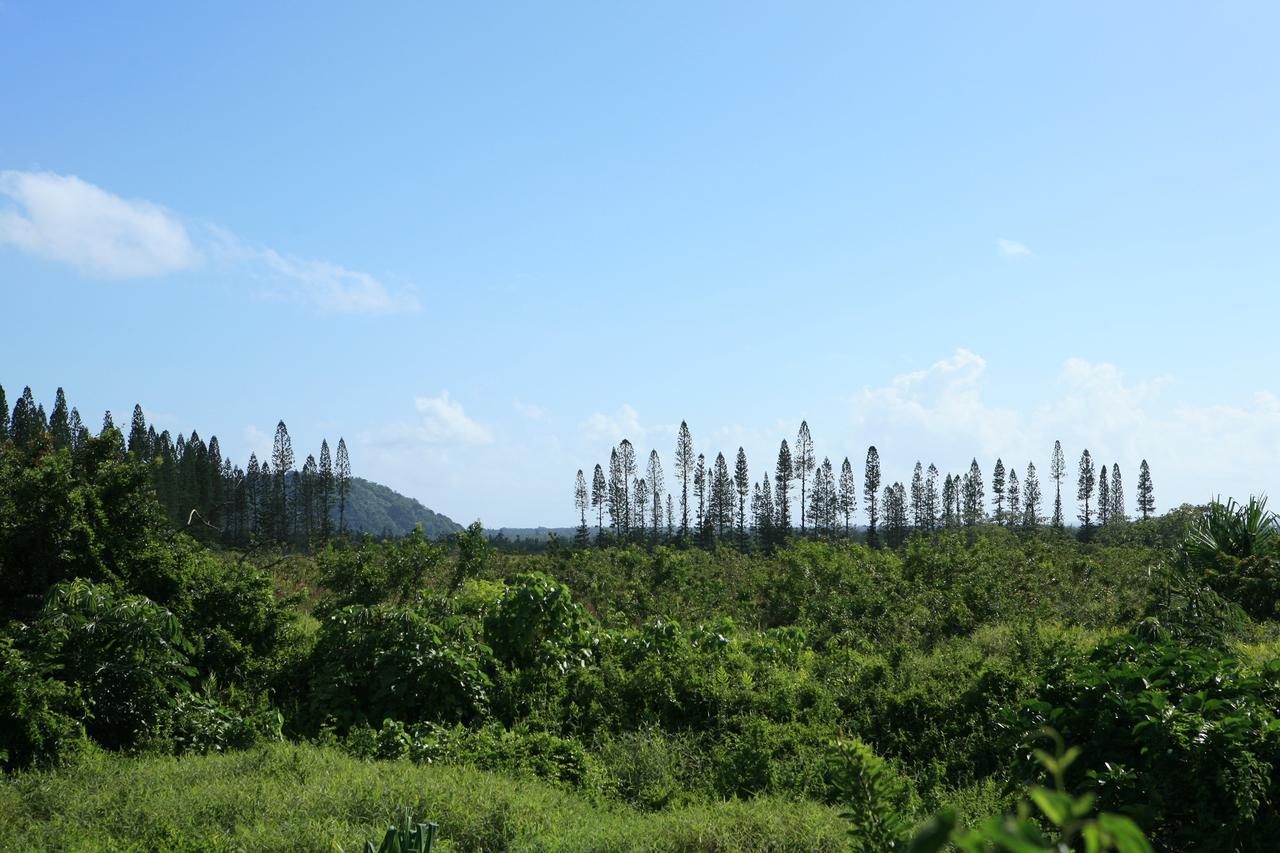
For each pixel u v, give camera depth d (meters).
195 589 12.61
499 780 8.48
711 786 9.27
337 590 16.25
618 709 11.51
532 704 11.73
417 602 14.82
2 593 11.55
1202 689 6.42
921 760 9.71
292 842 6.48
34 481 11.85
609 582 23.80
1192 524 17.86
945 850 4.92
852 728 10.59
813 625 17.58
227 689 11.77
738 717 10.97
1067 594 20.56
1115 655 7.05
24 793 7.75
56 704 9.11
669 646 13.02
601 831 7.18
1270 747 5.72
